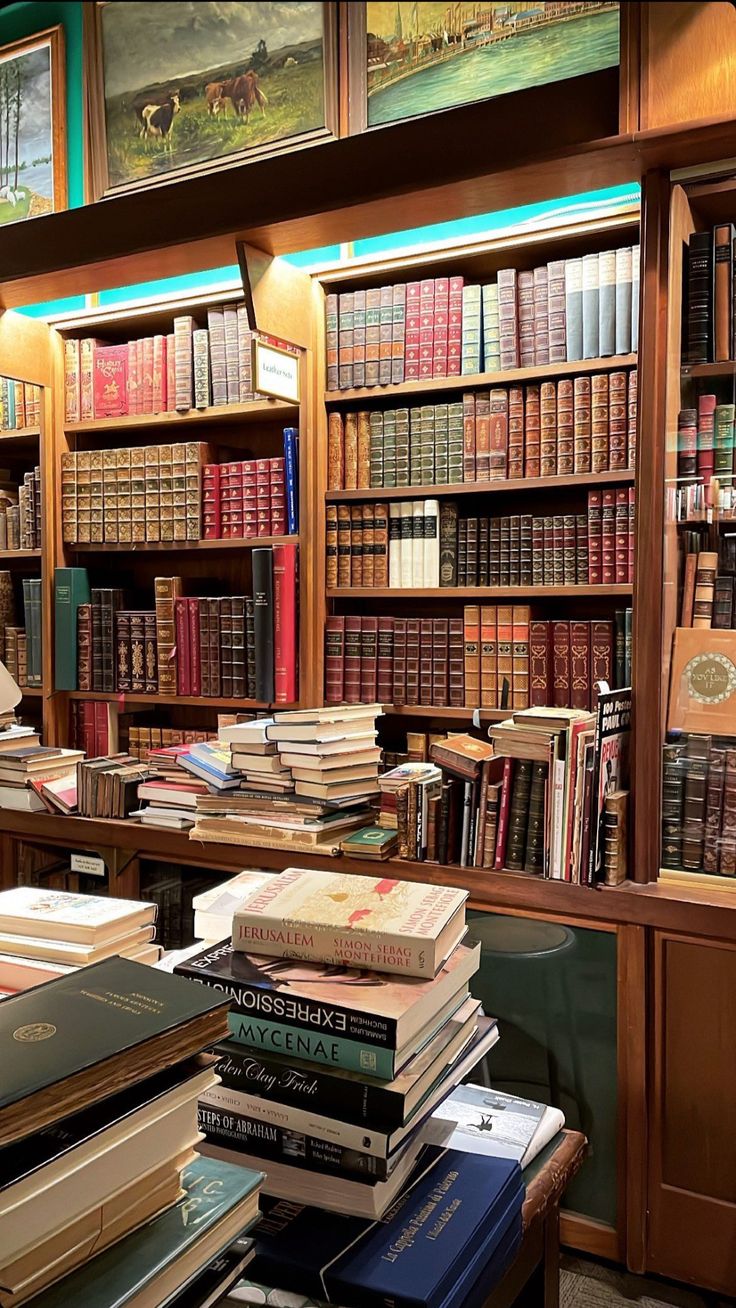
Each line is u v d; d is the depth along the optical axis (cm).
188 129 343
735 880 220
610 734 229
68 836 297
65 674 381
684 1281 221
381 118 322
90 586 383
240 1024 112
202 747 285
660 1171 223
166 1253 84
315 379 326
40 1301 77
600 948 228
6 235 302
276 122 330
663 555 226
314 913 120
